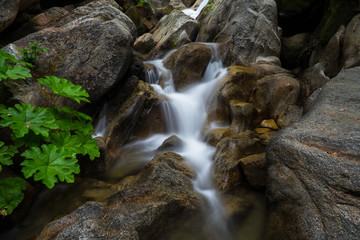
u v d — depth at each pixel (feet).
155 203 9.41
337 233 6.35
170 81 22.90
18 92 12.55
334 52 19.67
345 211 6.58
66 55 15.17
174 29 29.50
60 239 7.37
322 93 13.34
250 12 26.08
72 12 18.22
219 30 29.12
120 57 16.56
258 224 10.11
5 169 11.28
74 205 11.21
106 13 17.66
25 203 11.05
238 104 18.49
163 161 13.19
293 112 18.92
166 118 19.95
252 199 11.70
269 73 22.99
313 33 24.86
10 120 7.99
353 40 18.06
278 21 28.35
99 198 11.54
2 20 14.28
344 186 7.01
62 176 7.71
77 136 9.68
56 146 8.39
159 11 46.57
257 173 12.12
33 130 8.11
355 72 14.79
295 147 8.77
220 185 12.32
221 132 17.22
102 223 8.17
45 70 14.35
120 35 16.39
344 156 7.70
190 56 23.12
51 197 11.91
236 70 22.16
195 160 15.35
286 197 8.42
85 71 15.40
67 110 10.07
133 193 9.97
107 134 16.14
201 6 42.32
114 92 18.60
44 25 18.22
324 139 8.61
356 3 19.08
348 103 11.07
